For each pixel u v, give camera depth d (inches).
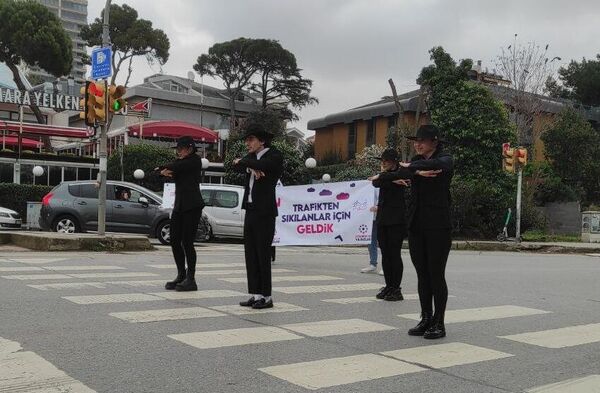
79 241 510.0
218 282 339.0
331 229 448.1
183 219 299.9
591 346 222.5
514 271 484.4
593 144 1413.6
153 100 1807.3
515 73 1343.5
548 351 212.5
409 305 291.4
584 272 502.3
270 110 1759.4
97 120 533.0
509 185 1063.6
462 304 305.0
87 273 359.6
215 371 172.7
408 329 237.1
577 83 1988.2
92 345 194.5
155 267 396.8
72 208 649.0
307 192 456.4
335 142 1601.9
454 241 856.3
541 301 325.4
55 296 277.3
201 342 203.3
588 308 309.1
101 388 154.6
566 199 1295.5
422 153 224.8
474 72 1466.5
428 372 180.2
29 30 1362.0
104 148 541.0
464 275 437.4
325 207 451.2
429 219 219.1
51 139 1364.4
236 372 172.6
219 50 1852.9
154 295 287.4
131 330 216.1
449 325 250.1
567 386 170.2
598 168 1401.3
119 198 661.9
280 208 464.4
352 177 1015.0
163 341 202.8
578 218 1259.8
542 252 835.4
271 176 263.6
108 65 537.0
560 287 390.6
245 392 156.0
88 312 243.9
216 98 1947.6
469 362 193.0
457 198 909.8
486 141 1045.8
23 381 157.2
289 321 243.0
